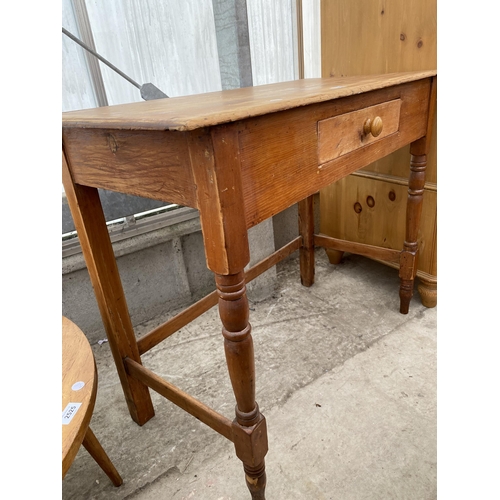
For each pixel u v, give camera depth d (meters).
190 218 1.48
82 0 1.21
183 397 0.86
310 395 1.13
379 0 1.26
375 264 1.83
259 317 1.51
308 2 1.72
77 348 0.73
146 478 0.95
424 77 1.01
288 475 0.92
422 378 1.16
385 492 0.87
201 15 1.44
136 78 1.39
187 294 1.59
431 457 0.93
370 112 0.86
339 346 1.32
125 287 1.43
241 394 0.71
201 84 1.54
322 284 1.70
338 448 0.97
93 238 0.88
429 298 1.45
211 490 0.91
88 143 0.72
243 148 0.57
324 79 1.26
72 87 1.28
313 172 0.72
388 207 1.49
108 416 1.13
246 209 0.59
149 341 1.05
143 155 0.62
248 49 1.44
